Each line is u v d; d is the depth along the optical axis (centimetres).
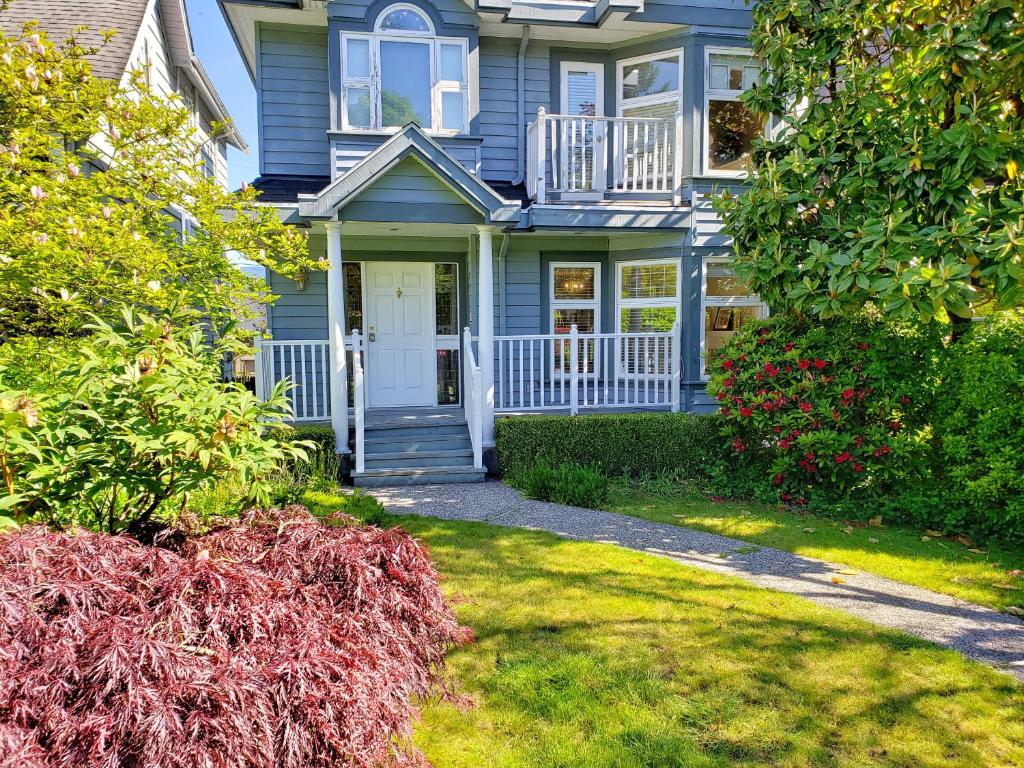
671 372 875
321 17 862
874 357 618
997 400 538
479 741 270
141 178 532
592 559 486
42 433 236
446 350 966
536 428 770
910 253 491
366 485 737
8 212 400
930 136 541
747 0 691
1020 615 391
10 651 152
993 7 473
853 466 619
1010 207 459
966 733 274
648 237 927
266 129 891
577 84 965
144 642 161
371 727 184
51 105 498
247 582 195
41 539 189
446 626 246
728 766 253
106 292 437
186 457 236
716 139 909
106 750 147
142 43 908
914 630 371
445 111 891
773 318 710
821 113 596
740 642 353
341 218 724
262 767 162
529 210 842
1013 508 517
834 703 295
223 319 577
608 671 321
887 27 612
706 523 591
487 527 570
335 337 743
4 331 466
